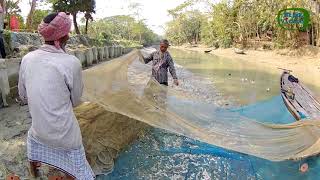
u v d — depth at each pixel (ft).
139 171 16.31
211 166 17.04
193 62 89.61
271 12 109.09
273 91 40.11
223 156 18.19
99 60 70.08
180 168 16.80
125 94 17.92
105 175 15.72
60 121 10.76
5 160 15.15
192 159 17.78
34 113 10.82
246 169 16.79
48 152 11.27
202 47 205.77
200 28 251.60
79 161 11.46
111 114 18.88
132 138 19.31
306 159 16.39
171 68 23.98
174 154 18.25
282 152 15.98
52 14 11.16
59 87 10.75
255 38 129.80
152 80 21.06
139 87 19.35
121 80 19.80
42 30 10.97
